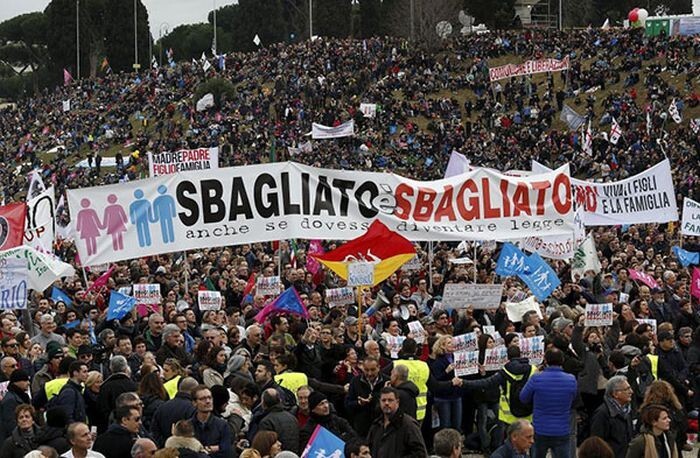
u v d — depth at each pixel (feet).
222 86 331.98
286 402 54.08
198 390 47.70
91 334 70.79
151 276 96.53
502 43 347.97
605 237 128.16
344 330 66.08
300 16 506.48
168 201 78.54
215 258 110.22
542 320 74.02
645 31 369.09
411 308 75.41
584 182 106.11
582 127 269.44
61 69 543.80
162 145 299.38
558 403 53.47
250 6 514.27
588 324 68.23
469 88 320.29
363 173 79.71
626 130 264.52
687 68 301.43
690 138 235.20
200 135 300.20
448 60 346.95
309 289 88.63
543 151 240.73
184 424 43.96
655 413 46.16
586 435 63.10
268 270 87.56
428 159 252.01
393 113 295.89
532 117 281.95
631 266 104.53
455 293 70.95
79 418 50.72
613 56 322.55
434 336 63.31
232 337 65.00
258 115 314.14
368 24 497.05
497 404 64.59
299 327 62.95
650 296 81.66
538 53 337.52
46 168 315.37
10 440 47.73
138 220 78.33
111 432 46.03
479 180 81.05
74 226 78.02
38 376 56.80
